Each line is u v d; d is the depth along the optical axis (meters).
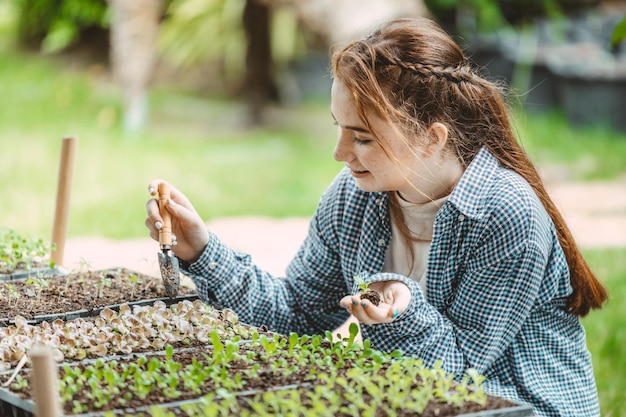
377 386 2.09
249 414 1.90
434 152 2.53
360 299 2.29
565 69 11.26
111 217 7.88
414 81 2.48
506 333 2.53
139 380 2.03
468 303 2.54
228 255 2.81
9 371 2.15
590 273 2.69
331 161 10.45
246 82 12.05
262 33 11.70
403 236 2.69
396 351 2.26
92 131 11.28
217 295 2.81
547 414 2.55
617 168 9.83
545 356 2.61
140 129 11.55
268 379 2.13
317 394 1.95
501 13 12.46
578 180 9.45
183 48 12.92
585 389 2.64
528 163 2.69
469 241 2.54
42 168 9.71
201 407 1.89
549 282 2.57
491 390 2.56
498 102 2.65
